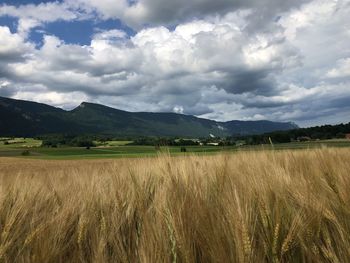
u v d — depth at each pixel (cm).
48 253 220
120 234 246
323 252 202
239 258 180
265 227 209
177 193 252
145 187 320
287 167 412
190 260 189
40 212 292
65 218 259
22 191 336
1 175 446
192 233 205
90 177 451
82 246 239
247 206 219
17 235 239
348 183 259
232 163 458
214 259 186
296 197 259
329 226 230
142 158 536
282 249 194
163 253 192
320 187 279
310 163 454
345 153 611
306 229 210
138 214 261
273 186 265
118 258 216
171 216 208
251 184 268
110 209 283
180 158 478
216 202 249
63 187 396
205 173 356
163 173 360
